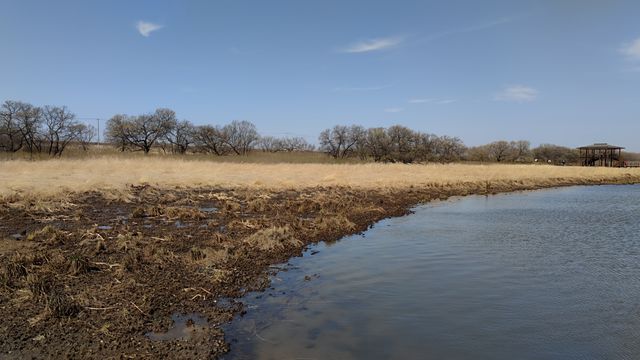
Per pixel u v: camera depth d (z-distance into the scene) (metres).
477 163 77.56
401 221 18.52
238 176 30.69
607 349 6.95
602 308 8.68
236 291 9.02
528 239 15.03
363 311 8.29
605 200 28.78
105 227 13.55
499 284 10.08
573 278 10.60
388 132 78.88
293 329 7.39
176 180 26.23
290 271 10.67
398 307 8.54
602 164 85.00
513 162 90.06
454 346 6.95
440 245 13.91
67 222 13.94
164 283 9.02
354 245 13.71
